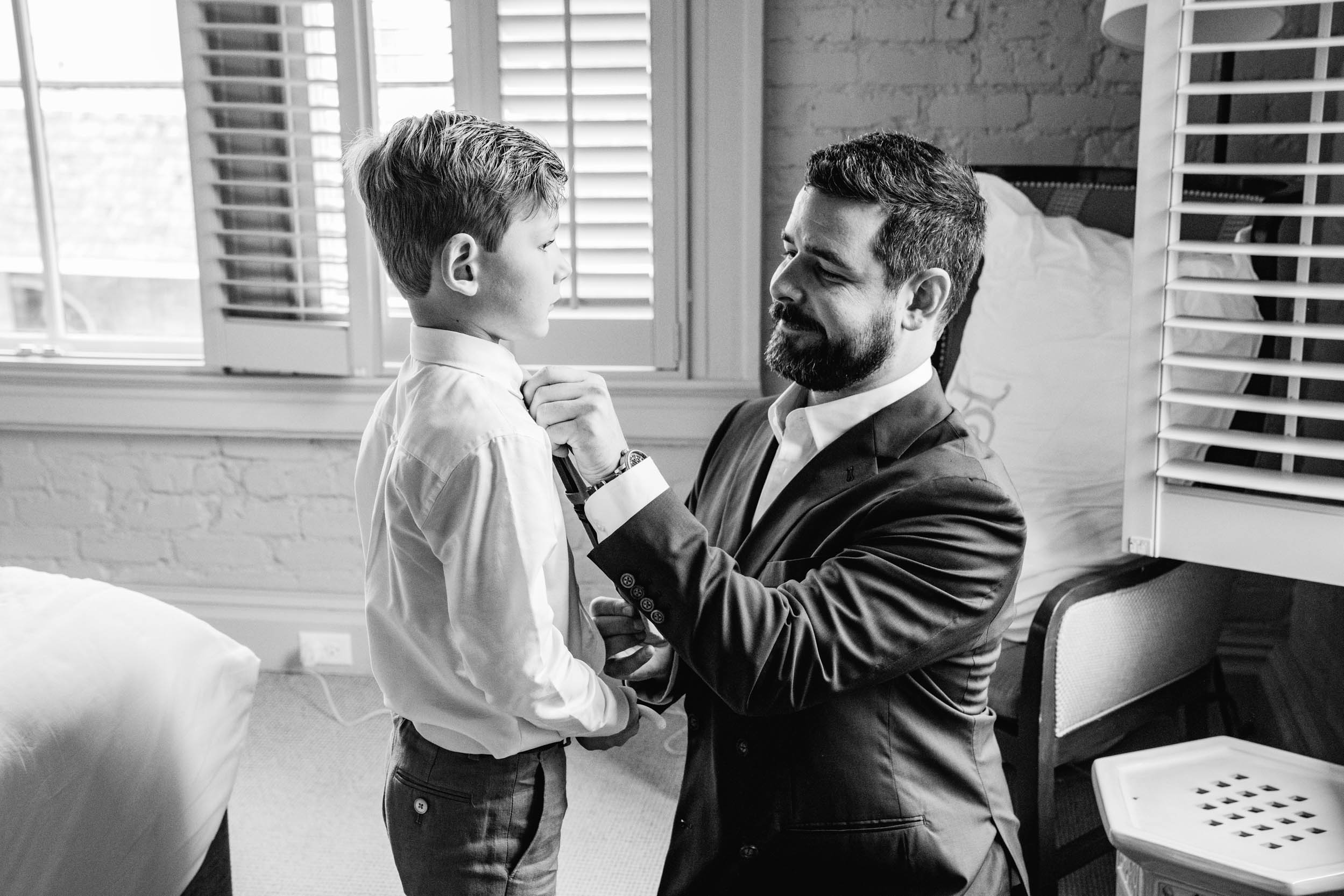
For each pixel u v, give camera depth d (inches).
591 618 57.2
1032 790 75.6
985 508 47.8
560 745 55.8
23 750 59.2
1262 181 90.2
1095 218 97.7
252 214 115.0
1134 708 82.9
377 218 49.1
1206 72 102.0
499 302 49.3
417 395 49.6
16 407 122.7
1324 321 84.0
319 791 102.7
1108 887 87.6
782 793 49.0
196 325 125.0
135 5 118.4
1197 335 82.1
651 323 113.0
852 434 50.6
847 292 47.9
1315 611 98.0
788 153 111.9
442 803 53.9
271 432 120.4
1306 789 66.5
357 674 125.6
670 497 46.5
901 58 108.9
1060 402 89.4
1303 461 85.1
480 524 47.3
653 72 107.4
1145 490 76.2
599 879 89.4
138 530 126.0
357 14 107.8
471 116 49.6
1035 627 75.0
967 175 49.6
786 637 44.9
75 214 123.5
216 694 74.4
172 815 69.1
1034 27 106.7
